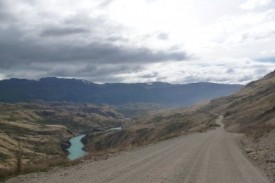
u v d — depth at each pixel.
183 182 14.52
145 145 39.47
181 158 24.03
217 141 44.47
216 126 122.25
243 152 30.19
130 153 28.62
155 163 21.02
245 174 17.27
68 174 16.67
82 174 16.52
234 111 176.50
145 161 22.19
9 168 17.94
